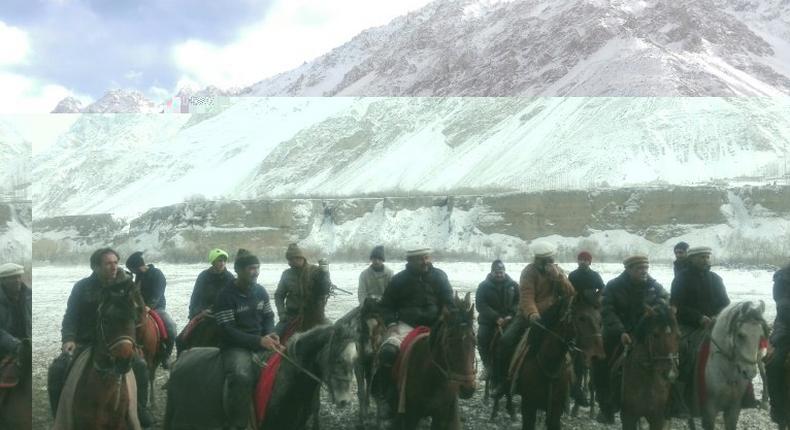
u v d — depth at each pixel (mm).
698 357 11047
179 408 9250
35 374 18062
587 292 10617
